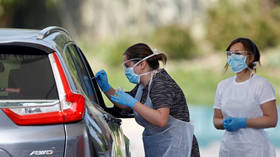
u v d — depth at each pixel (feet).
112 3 276.00
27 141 28.43
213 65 222.48
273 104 41.55
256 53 42.65
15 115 28.55
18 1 252.01
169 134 41.81
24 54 30.76
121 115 45.19
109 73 212.23
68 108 29.53
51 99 29.55
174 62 236.22
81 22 272.92
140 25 275.18
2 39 30.32
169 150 41.91
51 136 28.84
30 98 29.37
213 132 113.70
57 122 29.19
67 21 269.23
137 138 93.97
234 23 241.96
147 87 41.70
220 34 243.40
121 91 40.11
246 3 247.50
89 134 30.12
